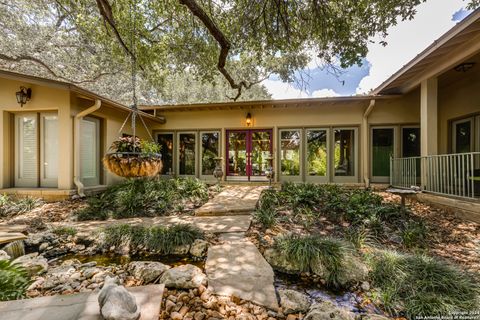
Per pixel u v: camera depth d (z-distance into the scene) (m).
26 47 11.06
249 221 4.61
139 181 6.80
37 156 6.73
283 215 4.93
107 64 11.95
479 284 2.45
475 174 5.62
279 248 3.26
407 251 3.47
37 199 6.01
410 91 7.13
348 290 2.66
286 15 4.52
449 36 4.34
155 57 6.59
